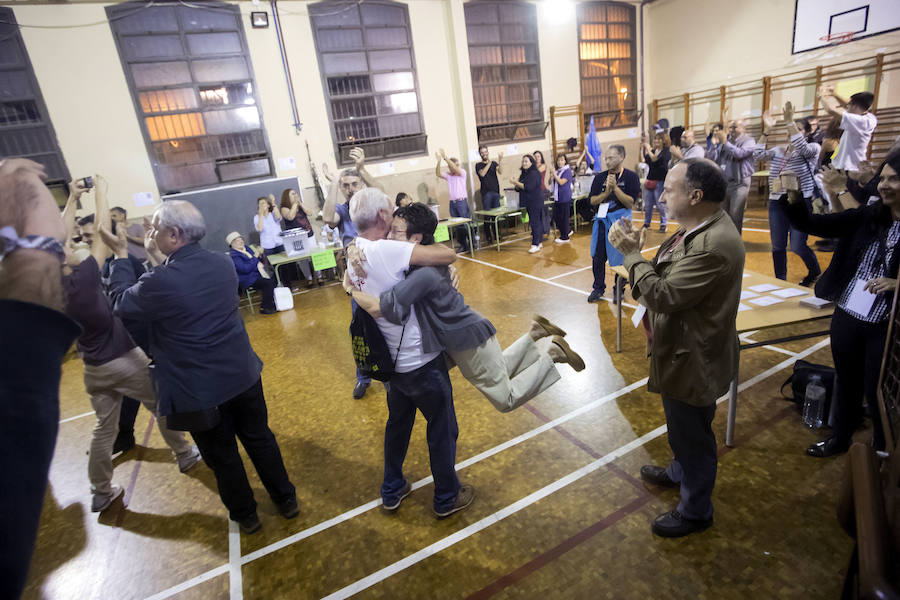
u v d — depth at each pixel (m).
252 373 2.09
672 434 1.83
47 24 5.92
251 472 2.82
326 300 6.27
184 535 2.37
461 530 2.15
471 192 8.79
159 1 6.37
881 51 7.27
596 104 10.20
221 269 1.96
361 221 1.93
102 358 2.38
